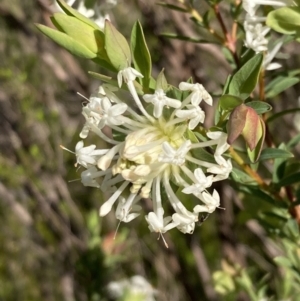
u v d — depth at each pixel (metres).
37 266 0.57
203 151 0.13
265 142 0.18
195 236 0.49
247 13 0.16
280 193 0.18
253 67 0.13
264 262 0.42
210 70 0.39
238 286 0.29
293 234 0.20
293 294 0.29
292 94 0.39
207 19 0.20
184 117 0.12
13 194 0.48
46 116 0.49
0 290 0.58
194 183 0.13
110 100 0.13
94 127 0.13
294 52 0.36
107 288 0.33
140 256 0.52
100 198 0.55
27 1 0.42
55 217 0.47
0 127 0.47
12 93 0.47
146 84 0.13
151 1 0.36
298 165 0.17
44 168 0.48
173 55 0.36
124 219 0.13
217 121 0.13
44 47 0.42
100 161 0.13
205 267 0.46
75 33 0.14
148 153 0.13
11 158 0.47
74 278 0.45
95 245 0.32
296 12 0.14
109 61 0.14
